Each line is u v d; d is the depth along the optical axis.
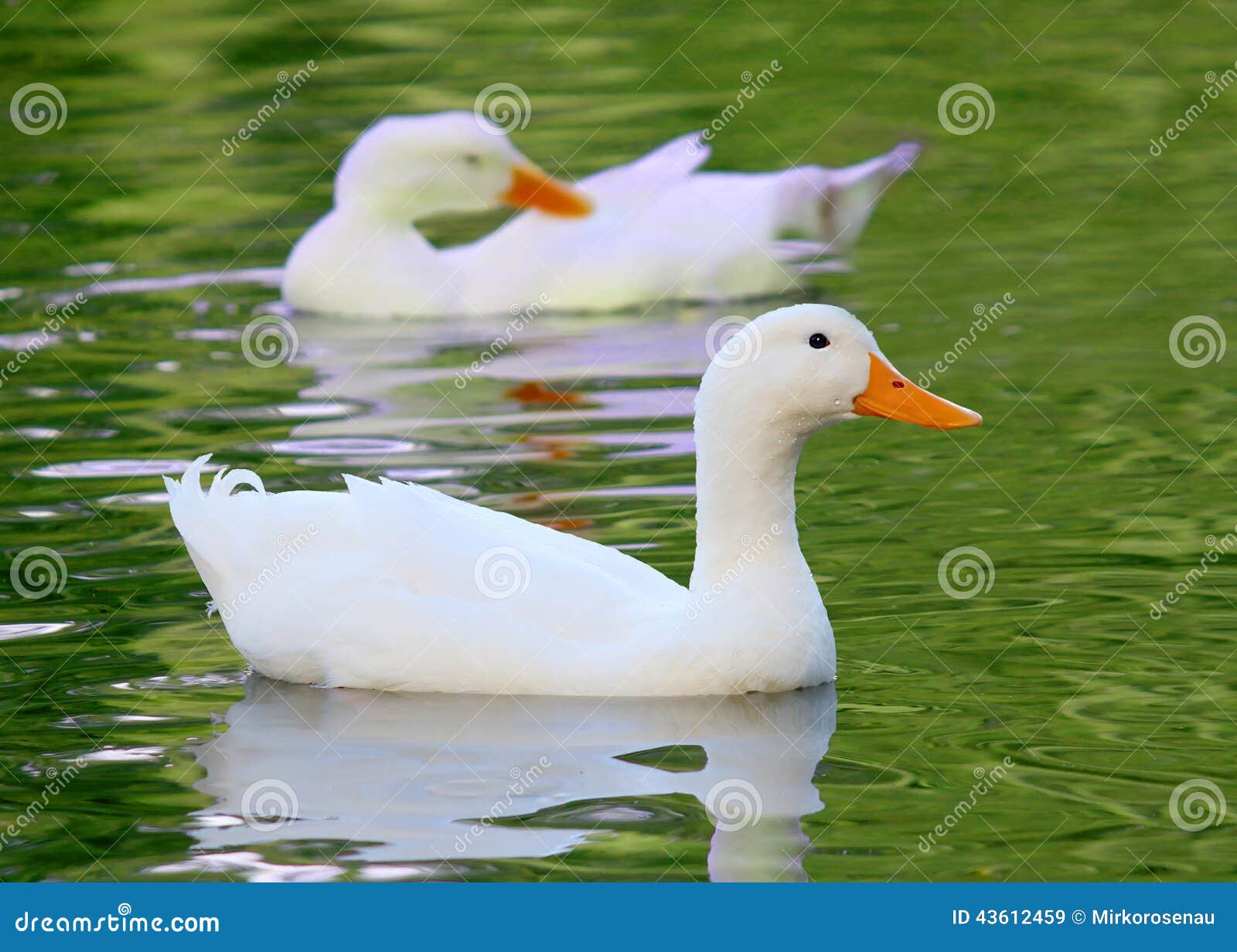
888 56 26.53
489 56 26.84
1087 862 7.56
